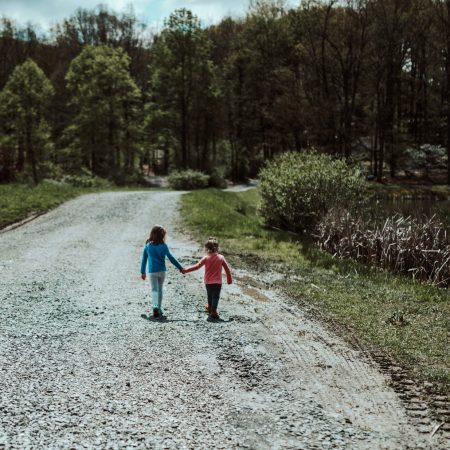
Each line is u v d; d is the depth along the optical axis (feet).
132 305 30.68
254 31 200.03
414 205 90.63
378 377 20.70
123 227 65.10
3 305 29.55
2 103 153.48
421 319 29.09
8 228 64.08
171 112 197.98
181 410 17.38
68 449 14.71
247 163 222.89
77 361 21.48
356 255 49.32
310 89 181.16
